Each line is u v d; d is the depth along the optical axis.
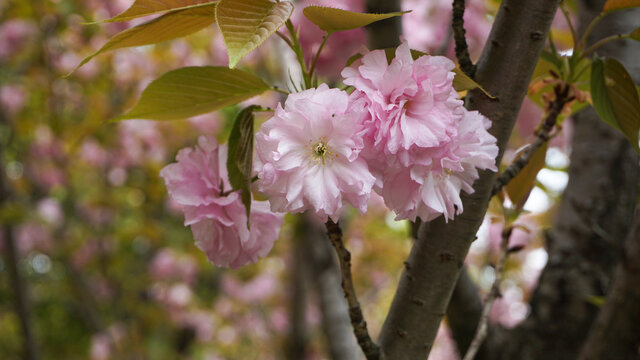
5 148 3.43
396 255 3.54
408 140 0.80
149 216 3.72
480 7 1.76
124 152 3.53
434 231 0.88
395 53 0.83
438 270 0.88
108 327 3.44
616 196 1.24
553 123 0.93
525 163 0.91
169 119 0.89
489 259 2.31
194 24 0.85
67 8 2.88
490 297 0.97
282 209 0.81
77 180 3.68
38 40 3.04
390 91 0.81
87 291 3.41
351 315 0.86
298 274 2.22
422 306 0.88
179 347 4.62
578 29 1.27
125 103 3.30
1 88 3.20
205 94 0.87
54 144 3.40
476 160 0.83
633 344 0.98
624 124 0.91
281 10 0.79
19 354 4.32
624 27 1.21
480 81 0.87
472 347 0.95
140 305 3.54
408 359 0.88
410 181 0.82
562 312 1.22
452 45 1.41
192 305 3.86
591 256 1.23
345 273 0.86
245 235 0.86
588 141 1.28
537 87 0.95
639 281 0.97
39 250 3.37
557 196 1.60
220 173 0.88
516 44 0.86
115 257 3.45
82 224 3.55
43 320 5.30
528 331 1.23
